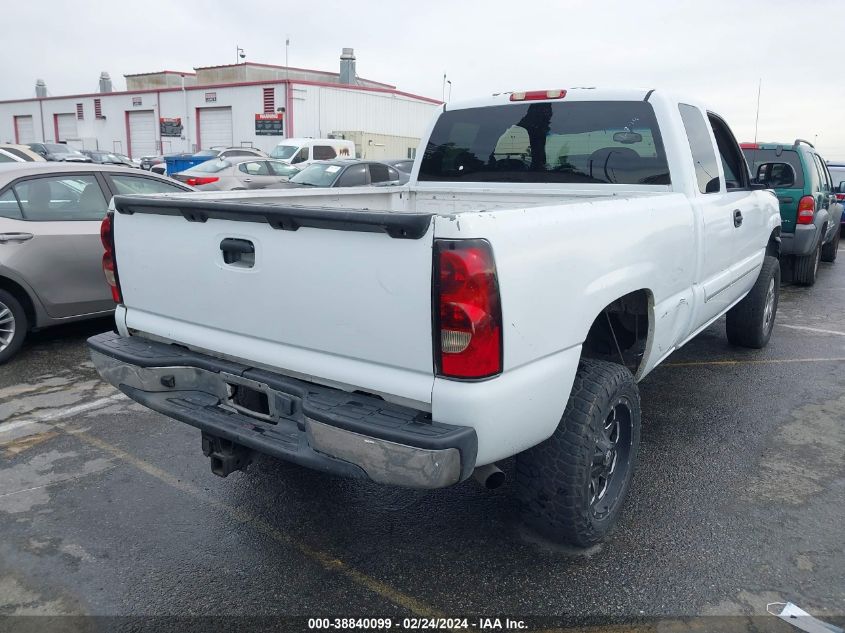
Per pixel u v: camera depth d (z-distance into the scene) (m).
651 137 4.05
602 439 3.03
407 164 18.42
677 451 4.21
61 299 5.92
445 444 2.27
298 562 3.06
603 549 3.16
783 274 10.44
